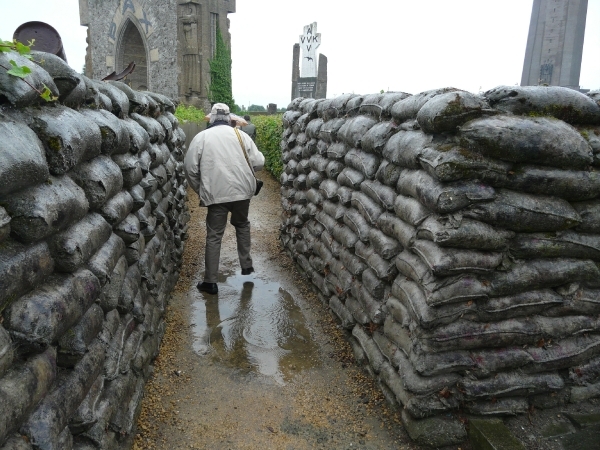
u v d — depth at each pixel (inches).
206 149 175.6
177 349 139.9
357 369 129.3
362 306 127.5
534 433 97.3
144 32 755.4
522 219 91.8
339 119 155.6
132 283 105.5
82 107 92.0
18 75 60.9
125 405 93.4
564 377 103.8
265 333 151.9
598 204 99.0
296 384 123.9
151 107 163.0
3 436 49.6
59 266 68.5
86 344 72.1
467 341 95.3
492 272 94.3
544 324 99.3
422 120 96.1
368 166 127.4
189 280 195.9
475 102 91.6
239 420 109.1
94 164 88.0
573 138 90.3
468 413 99.7
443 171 88.1
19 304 56.9
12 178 54.4
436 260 90.2
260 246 245.0
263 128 450.0
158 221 147.3
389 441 101.7
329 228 157.2
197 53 726.5
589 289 101.8
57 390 65.7
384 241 114.9
